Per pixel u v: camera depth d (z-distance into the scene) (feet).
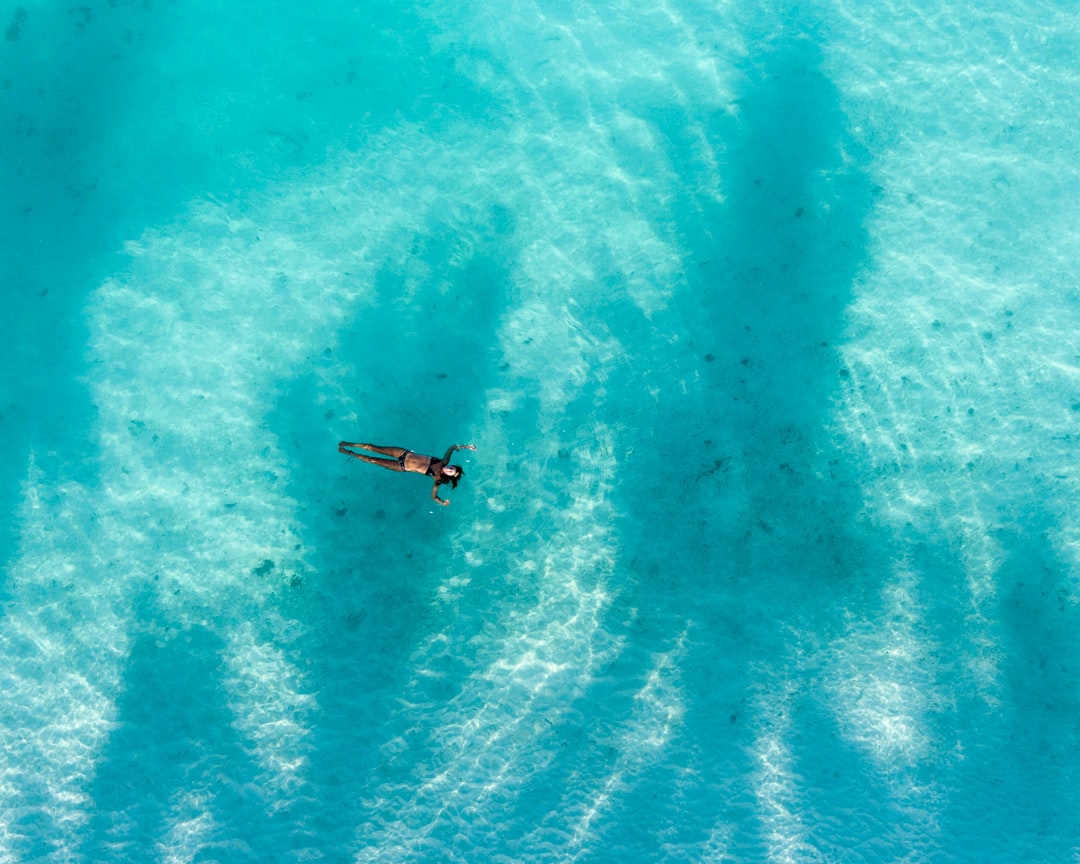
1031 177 26.50
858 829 22.79
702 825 22.98
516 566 25.40
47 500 25.08
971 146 26.81
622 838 22.98
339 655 24.70
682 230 26.81
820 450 25.77
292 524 25.39
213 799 23.48
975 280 26.18
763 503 25.53
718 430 25.88
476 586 25.29
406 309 26.43
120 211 26.68
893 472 25.57
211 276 26.43
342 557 25.31
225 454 25.62
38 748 23.82
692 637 24.71
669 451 25.80
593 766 23.75
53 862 23.09
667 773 23.58
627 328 26.32
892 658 24.32
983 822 22.74
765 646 24.57
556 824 23.24
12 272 26.14
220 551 25.17
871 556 25.12
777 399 26.00
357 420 25.94
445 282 26.58
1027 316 25.94
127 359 25.88
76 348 25.88
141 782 23.59
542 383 26.08
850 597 24.84
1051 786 23.11
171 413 25.71
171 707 24.16
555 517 25.57
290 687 24.41
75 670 24.27
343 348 26.21
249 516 25.38
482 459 25.82
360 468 25.71
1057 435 25.35
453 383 26.12
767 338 26.30
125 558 25.00
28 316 25.94
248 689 24.36
